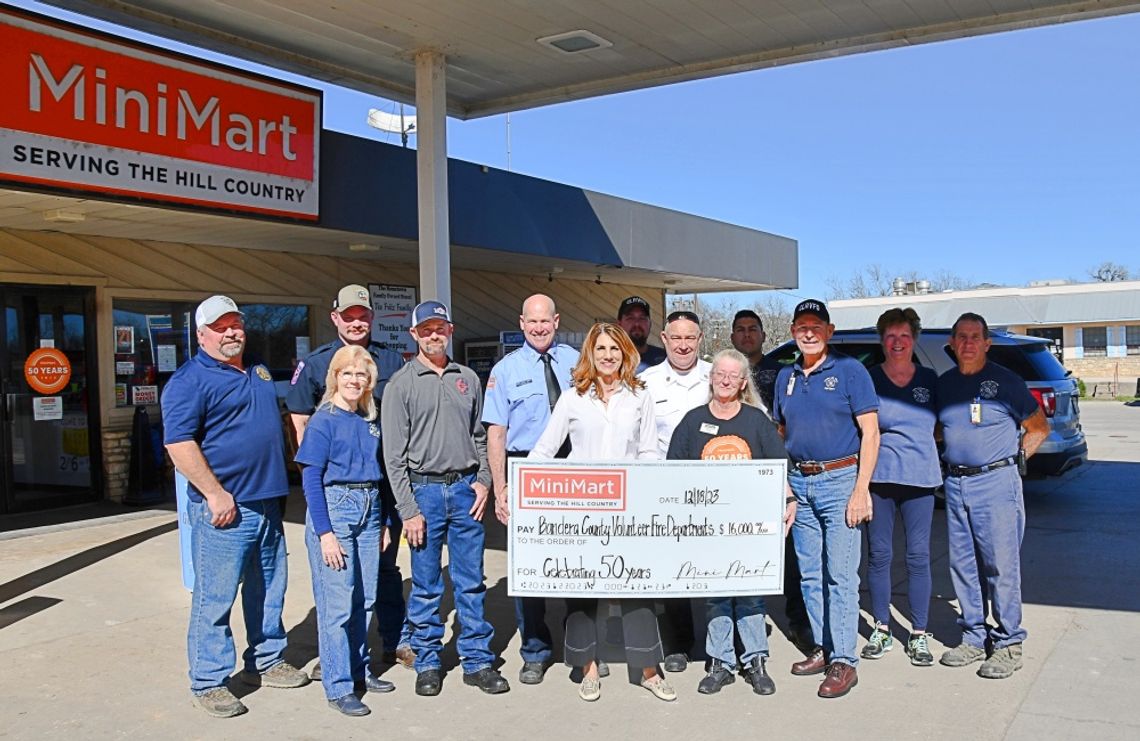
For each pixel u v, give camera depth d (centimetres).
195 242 1105
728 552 489
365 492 489
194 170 835
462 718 467
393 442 483
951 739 430
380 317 1304
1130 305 4053
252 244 1134
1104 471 1292
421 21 828
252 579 512
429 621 498
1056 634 573
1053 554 788
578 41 880
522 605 515
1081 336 4288
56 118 741
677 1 777
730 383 495
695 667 539
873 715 460
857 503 487
